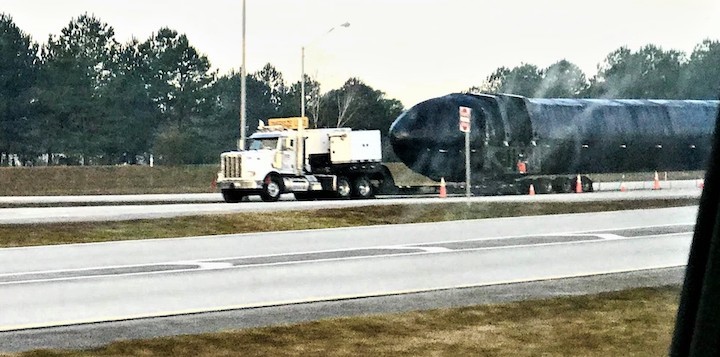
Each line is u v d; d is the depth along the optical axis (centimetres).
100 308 1318
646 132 5109
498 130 4544
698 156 5331
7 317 1236
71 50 9044
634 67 11169
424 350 981
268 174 4156
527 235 2536
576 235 2508
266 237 2522
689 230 2620
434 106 4453
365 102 9944
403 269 1791
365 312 1249
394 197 4609
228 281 1612
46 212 3152
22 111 8688
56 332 1104
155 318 1211
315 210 3253
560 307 1284
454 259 1959
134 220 2825
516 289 1488
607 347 991
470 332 1091
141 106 9531
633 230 2638
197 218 2908
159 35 9775
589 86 11806
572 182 4825
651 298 1366
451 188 4566
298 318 1199
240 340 1040
